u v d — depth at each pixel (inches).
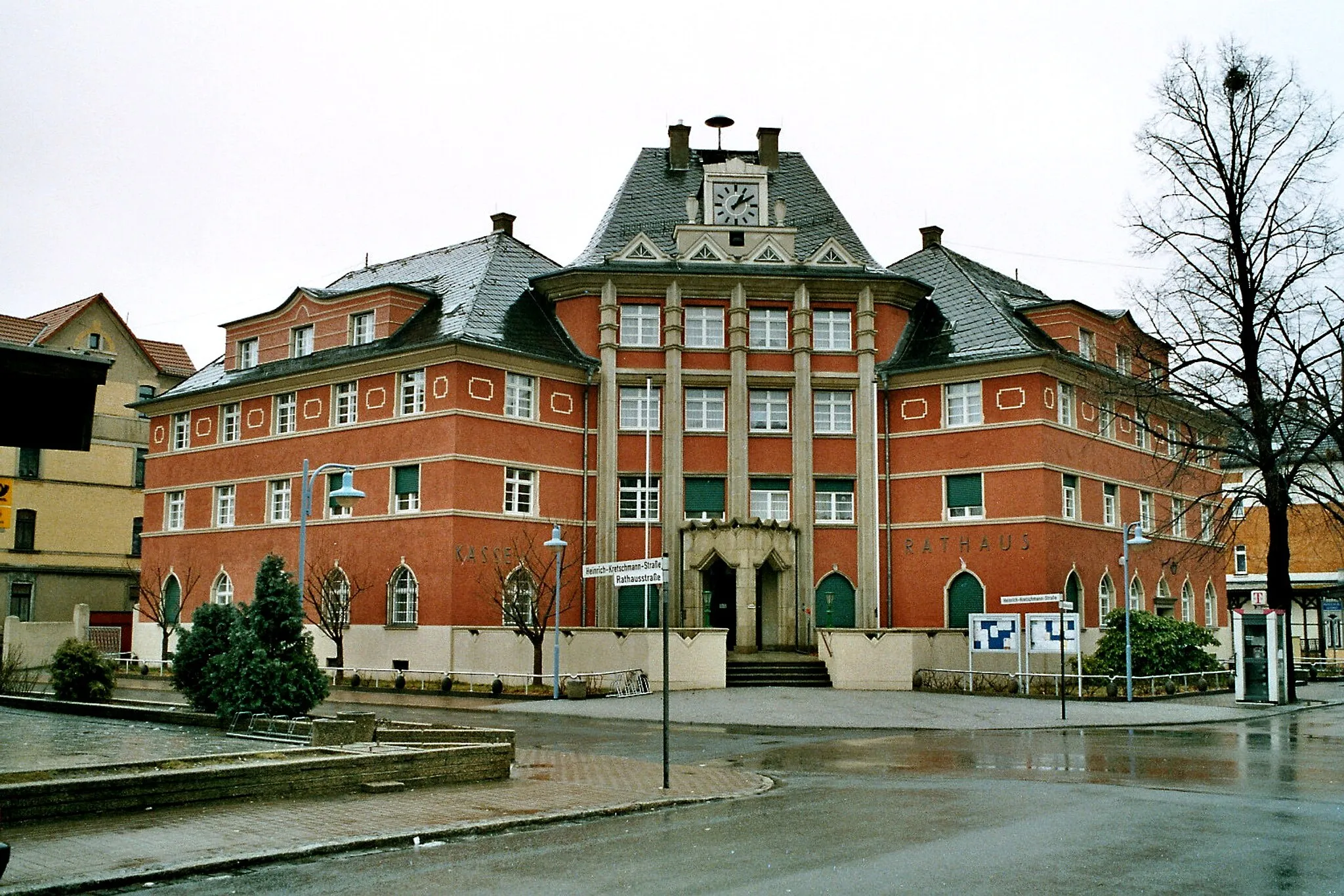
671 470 1731.1
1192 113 1478.8
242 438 1902.1
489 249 1895.9
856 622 1732.3
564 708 1262.3
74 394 462.3
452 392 1612.9
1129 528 1470.2
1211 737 1018.7
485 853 481.1
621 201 1916.8
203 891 411.8
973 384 1721.2
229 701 879.7
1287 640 1437.0
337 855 477.4
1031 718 1181.1
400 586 1651.1
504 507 1649.9
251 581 1844.2
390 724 808.9
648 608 1707.7
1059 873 439.2
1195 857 468.8
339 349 1797.5
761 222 1807.3
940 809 598.5
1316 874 437.7
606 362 1748.3
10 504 449.4
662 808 607.8
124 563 2458.2
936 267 1941.4
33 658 1962.4
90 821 520.1
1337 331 1379.2
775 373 1763.0
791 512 1744.6
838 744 954.1
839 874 437.1
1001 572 1662.2
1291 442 1423.5
